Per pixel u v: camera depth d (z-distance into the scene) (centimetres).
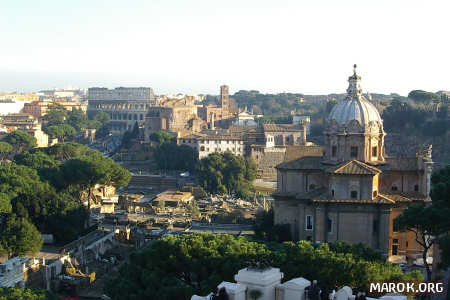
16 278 12256
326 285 8225
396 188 14762
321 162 15275
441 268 10425
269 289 6162
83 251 15462
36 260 13525
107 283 9694
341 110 15012
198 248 9462
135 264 9781
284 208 15275
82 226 17175
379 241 13875
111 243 17275
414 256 13688
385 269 8706
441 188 10706
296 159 15638
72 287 13388
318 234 14062
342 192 13925
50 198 16600
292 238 15188
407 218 10644
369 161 14750
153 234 17888
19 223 13962
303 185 15312
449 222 10138
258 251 9594
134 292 9069
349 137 14725
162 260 9531
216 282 8356
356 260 8994
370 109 14988
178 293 8475
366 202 13725
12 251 13662
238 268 8588
